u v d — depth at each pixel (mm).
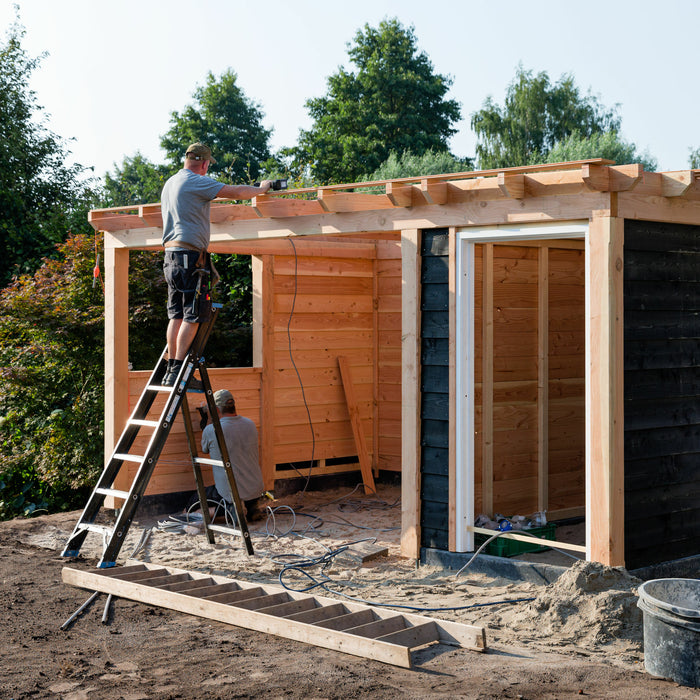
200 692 4391
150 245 8883
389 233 8109
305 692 4363
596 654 5074
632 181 5945
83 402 11180
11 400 11844
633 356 6363
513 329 8352
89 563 7402
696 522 6883
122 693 4398
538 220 6527
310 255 10719
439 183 6980
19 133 20609
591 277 6246
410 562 7410
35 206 19812
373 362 11539
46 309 11305
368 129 39531
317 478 11086
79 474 10914
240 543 8164
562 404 8805
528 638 5379
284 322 10672
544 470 8547
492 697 4285
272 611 5578
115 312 9258
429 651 5047
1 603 6086
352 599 6297
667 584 5098
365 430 11438
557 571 6480
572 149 34031
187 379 7203
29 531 8781
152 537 8430
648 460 6500
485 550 7312
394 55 42688
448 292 7125
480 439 8055
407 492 7395
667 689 4461
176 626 5531
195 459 7918
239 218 8305
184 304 7211
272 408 10492
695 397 6852
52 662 4887
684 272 6746
